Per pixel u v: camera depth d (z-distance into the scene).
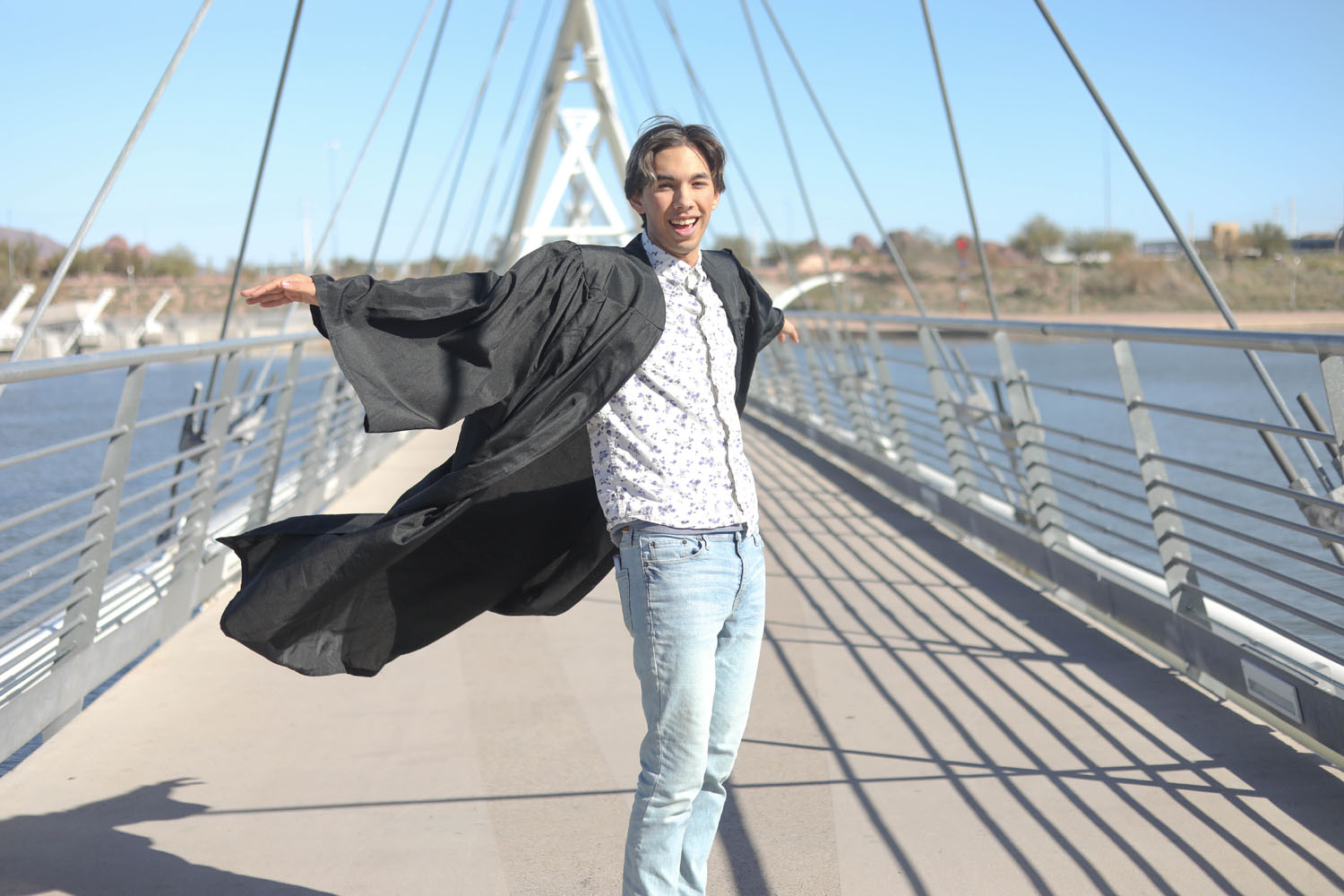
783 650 4.35
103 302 35.34
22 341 4.96
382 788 3.10
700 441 2.10
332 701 3.84
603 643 4.53
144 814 2.93
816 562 5.96
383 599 2.46
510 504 2.43
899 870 2.58
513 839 2.79
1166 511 4.05
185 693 3.92
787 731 3.48
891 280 80.00
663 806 2.10
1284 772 3.07
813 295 62.88
